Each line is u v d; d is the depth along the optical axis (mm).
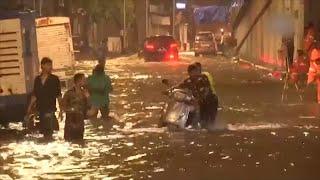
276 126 33500
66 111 30141
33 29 39188
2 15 35031
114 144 28875
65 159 25594
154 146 28188
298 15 66438
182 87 33531
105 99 37531
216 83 60281
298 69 51562
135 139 30141
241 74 72188
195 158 25406
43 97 30719
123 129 33469
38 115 32625
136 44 155000
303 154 25875
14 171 23484
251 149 27109
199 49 127375
